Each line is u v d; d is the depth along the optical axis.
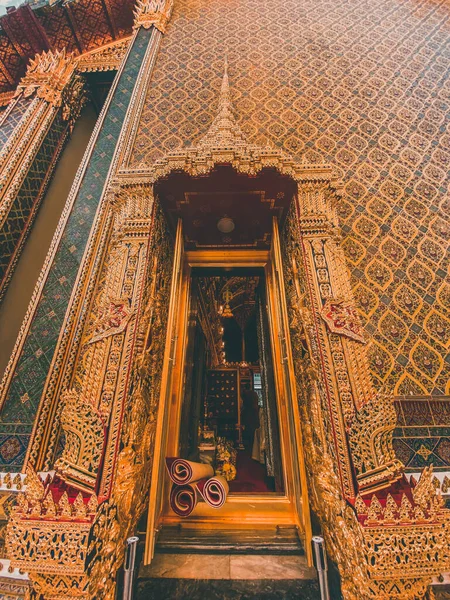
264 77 6.07
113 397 2.54
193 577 2.53
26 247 5.48
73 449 2.29
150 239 3.33
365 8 7.32
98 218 4.73
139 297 2.99
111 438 2.38
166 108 5.76
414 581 1.88
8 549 1.87
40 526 1.91
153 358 3.25
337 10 7.31
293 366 3.42
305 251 3.21
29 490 2.04
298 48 6.55
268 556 2.70
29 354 3.94
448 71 6.09
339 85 5.91
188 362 3.95
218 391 6.05
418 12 7.20
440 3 7.36
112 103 6.03
